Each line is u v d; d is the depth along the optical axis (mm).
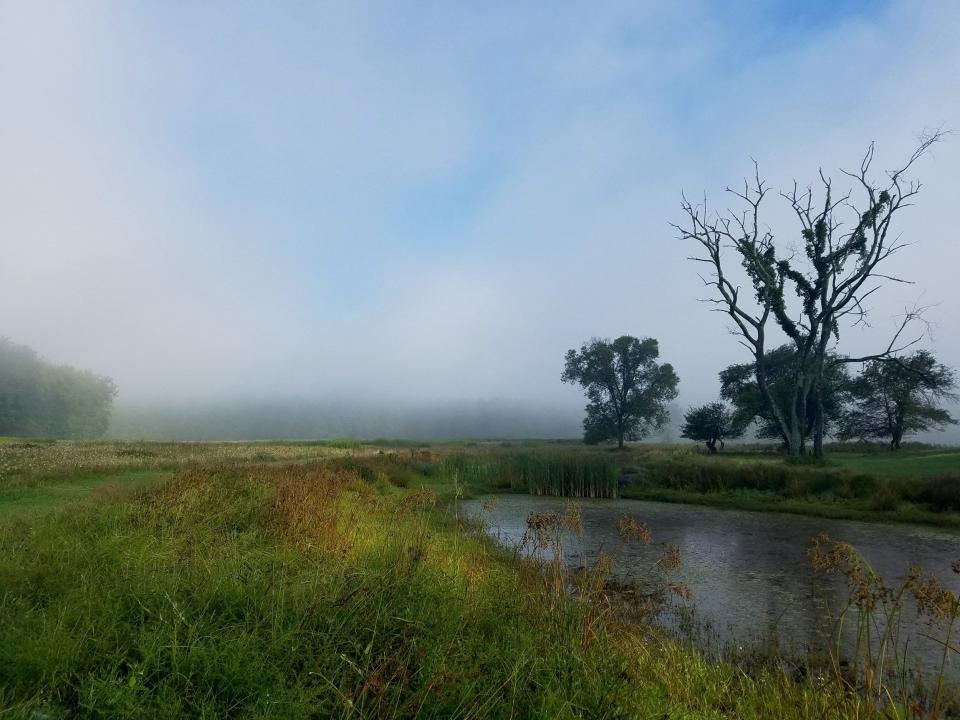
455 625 5309
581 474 25406
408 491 22781
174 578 5715
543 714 3826
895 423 54938
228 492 11781
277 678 3996
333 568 6578
